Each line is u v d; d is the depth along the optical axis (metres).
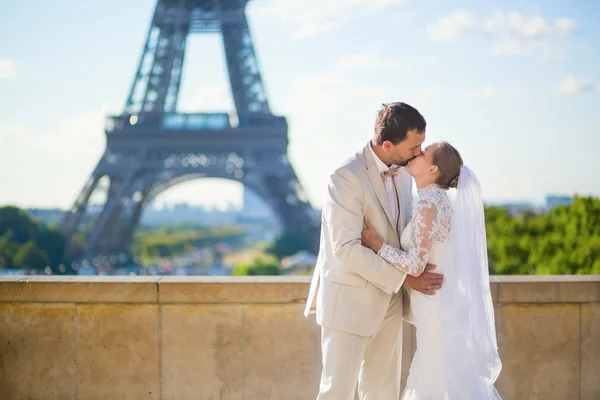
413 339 5.71
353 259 4.21
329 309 4.36
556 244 23.95
